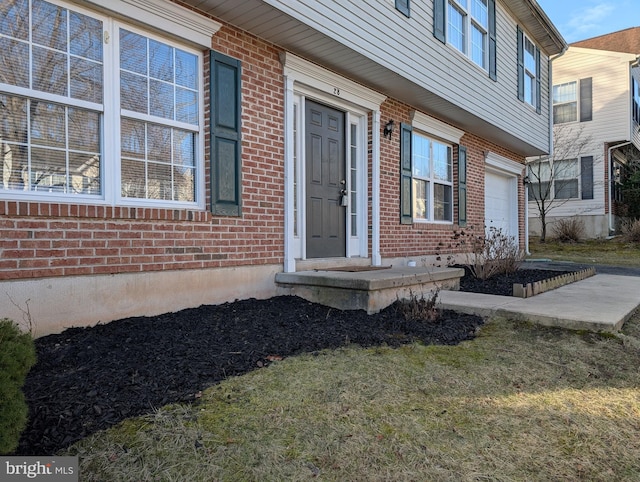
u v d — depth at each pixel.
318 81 5.69
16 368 1.84
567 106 17.17
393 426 2.32
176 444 2.06
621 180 18.41
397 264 7.18
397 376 2.99
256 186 4.90
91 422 2.17
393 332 3.98
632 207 17.50
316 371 3.00
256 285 4.91
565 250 14.42
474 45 8.48
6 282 3.10
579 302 4.94
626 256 12.68
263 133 4.98
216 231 4.49
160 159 4.17
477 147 9.98
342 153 6.42
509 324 4.28
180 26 4.16
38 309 3.25
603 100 16.38
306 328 3.93
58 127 3.49
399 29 6.09
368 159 6.68
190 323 3.76
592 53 16.47
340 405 2.54
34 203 3.19
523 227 12.77
